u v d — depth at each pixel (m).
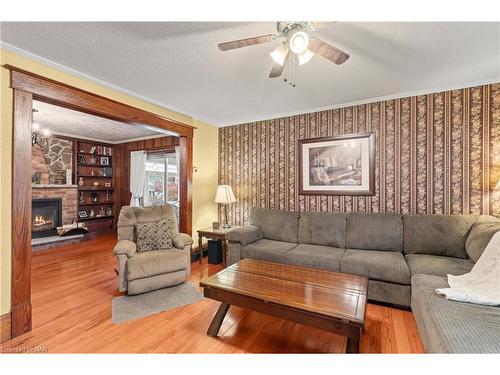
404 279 2.13
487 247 1.82
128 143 6.04
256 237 3.26
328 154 3.31
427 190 2.77
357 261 2.35
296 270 2.16
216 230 3.62
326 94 2.89
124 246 2.58
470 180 2.57
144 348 1.68
